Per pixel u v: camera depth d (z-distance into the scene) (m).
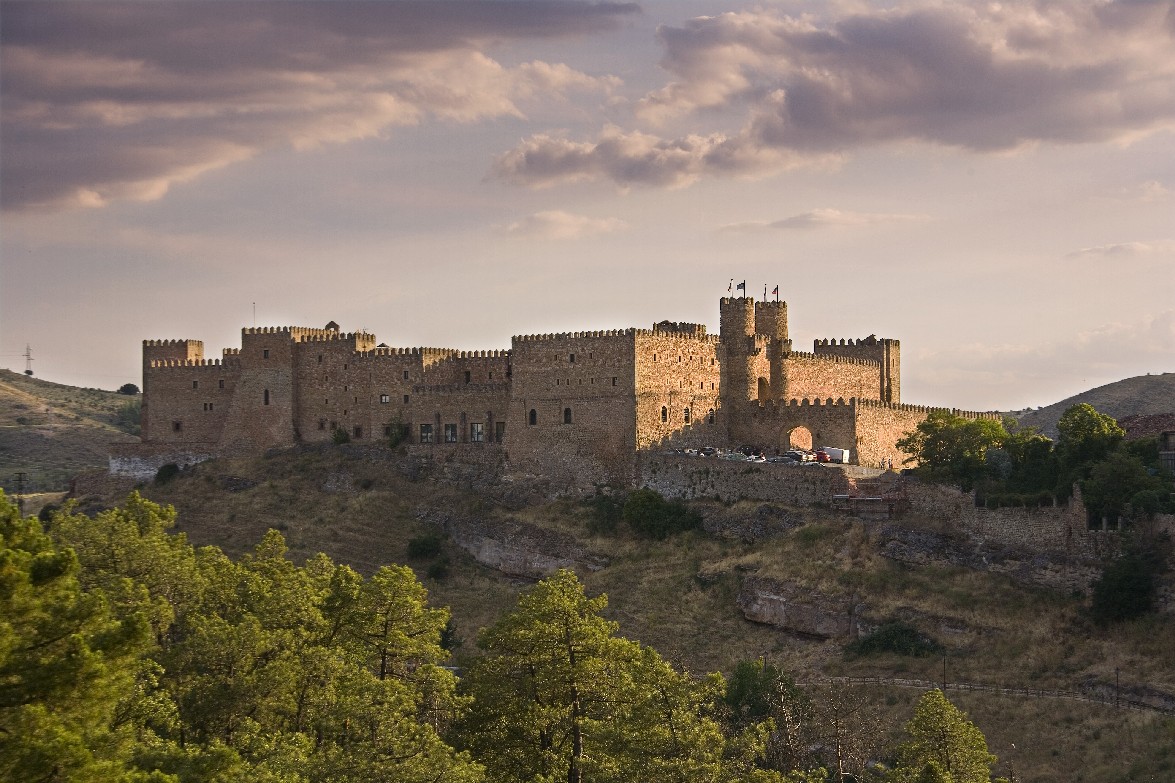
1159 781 123.00
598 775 101.50
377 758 99.38
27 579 76.44
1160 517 152.12
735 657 160.12
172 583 136.00
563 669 114.50
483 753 113.75
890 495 177.00
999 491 171.12
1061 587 155.88
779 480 185.38
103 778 73.25
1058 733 134.25
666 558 181.38
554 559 187.75
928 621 156.25
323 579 138.50
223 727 110.94
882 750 133.12
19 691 73.94
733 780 99.81
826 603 162.38
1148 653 142.75
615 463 198.12
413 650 121.88
